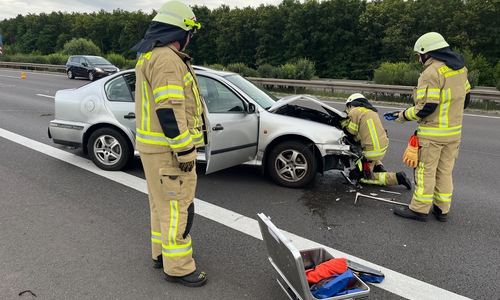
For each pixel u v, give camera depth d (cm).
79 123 558
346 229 396
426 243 371
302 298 247
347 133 530
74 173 546
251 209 442
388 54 4434
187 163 263
